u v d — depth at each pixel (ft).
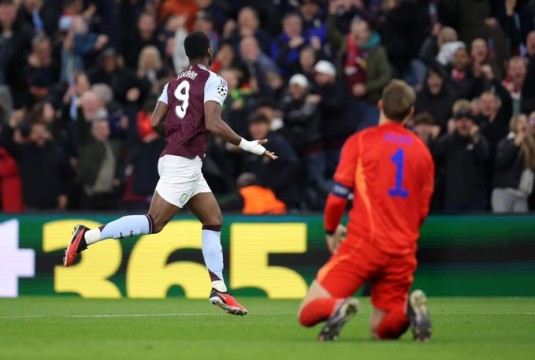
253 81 193.57
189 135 106.93
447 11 194.39
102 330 100.53
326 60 197.06
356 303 82.99
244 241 155.84
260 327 103.60
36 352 79.25
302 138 180.24
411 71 194.59
